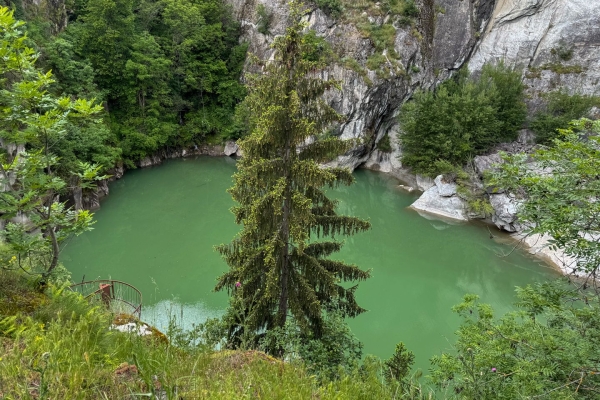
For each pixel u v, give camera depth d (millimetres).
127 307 10086
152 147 32625
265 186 9539
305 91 9141
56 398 2551
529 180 5762
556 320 6242
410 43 33844
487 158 26953
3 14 5207
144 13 35094
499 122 27938
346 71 32281
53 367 2748
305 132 8672
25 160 5727
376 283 19609
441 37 35406
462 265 21359
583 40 30281
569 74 30562
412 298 18375
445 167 27250
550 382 5059
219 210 27531
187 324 14062
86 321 3699
